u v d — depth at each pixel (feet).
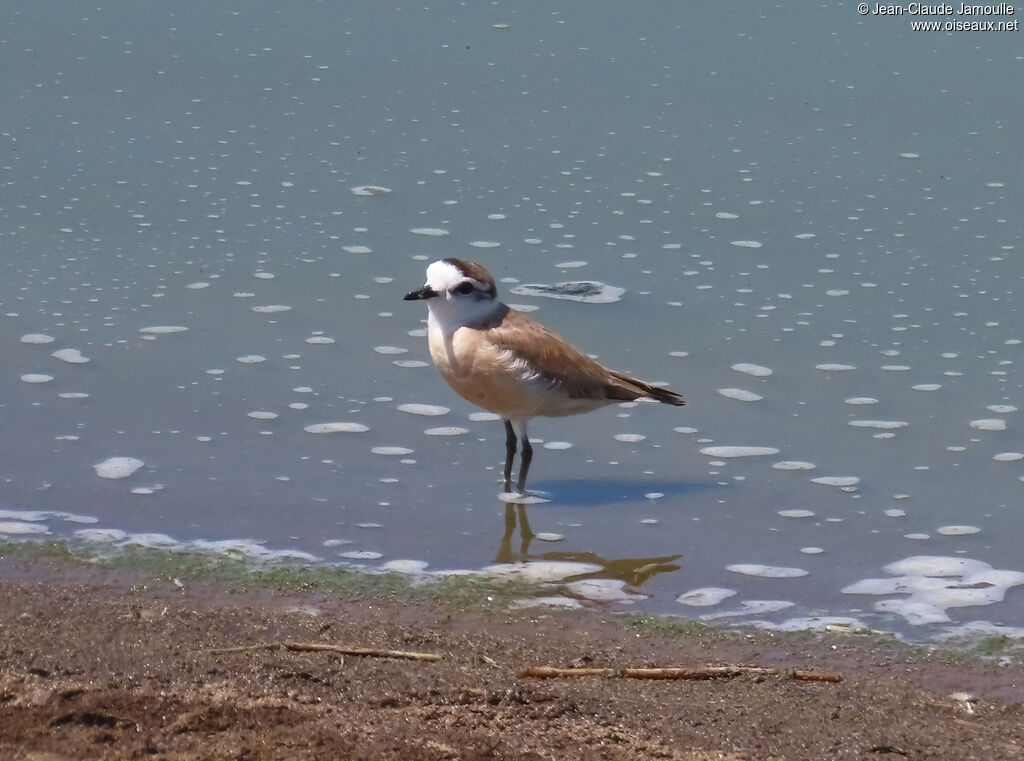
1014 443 41.45
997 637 30.96
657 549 35.35
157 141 65.26
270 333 48.01
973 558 34.94
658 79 73.97
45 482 37.86
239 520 36.32
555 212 59.06
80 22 80.12
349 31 79.97
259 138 66.23
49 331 47.19
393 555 34.83
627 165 63.87
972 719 27.17
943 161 64.18
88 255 53.57
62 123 66.80
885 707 27.45
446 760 24.40
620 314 50.06
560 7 83.82
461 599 32.55
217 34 79.00
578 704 26.91
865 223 58.08
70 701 25.91
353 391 44.29
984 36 78.69
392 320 49.34
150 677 27.27
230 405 42.83
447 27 80.69
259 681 27.30
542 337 38.68
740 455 40.98
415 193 60.59
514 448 39.42
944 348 47.65
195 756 24.20
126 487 37.81
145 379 44.29
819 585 33.60
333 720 25.79
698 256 55.01
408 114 69.41
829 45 77.97
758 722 26.48
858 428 42.45
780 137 66.95
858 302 51.11
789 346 47.78
